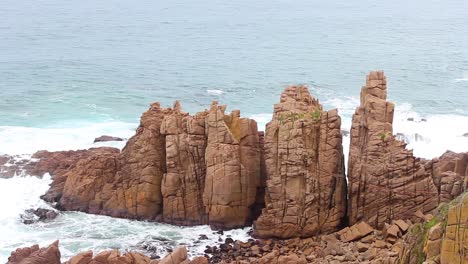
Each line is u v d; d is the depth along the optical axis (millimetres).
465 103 106438
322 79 127312
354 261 49844
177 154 60188
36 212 62406
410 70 136625
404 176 55188
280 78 129000
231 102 108500
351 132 57438
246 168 59312
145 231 59219
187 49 168375
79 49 165375
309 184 56031
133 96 111312
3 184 67188
